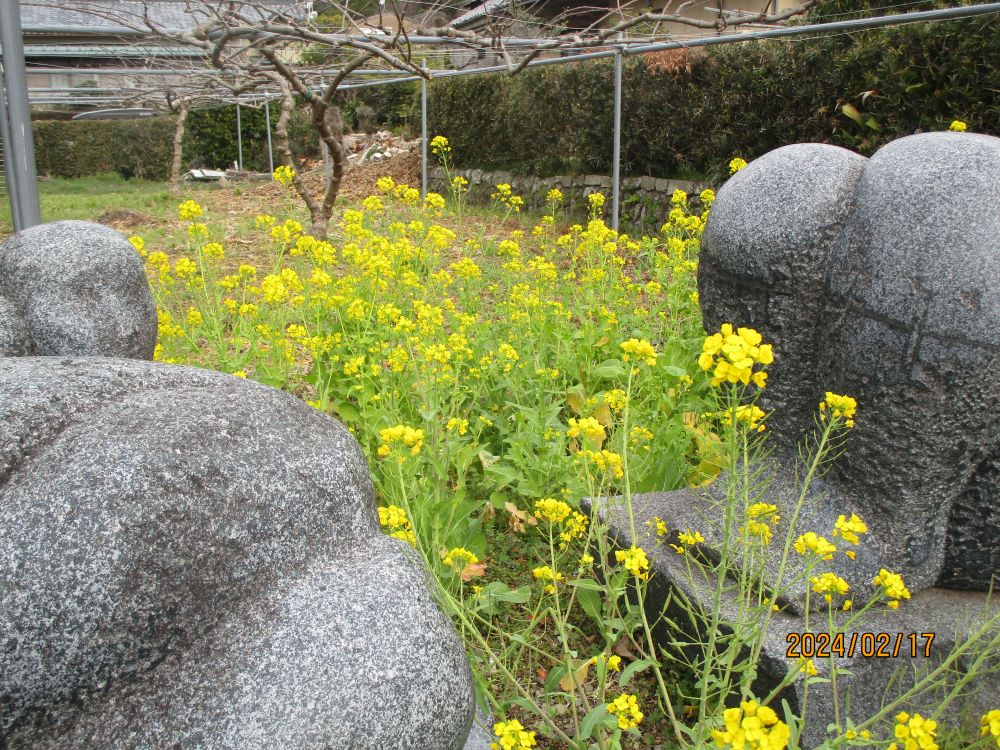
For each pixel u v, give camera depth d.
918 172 2.28
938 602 2.49
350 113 21.22
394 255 5.24
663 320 4.71
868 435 2.41
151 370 1.64
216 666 1.40
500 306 5.02
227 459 1.50
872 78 7.20
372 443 3.73
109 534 1.34
